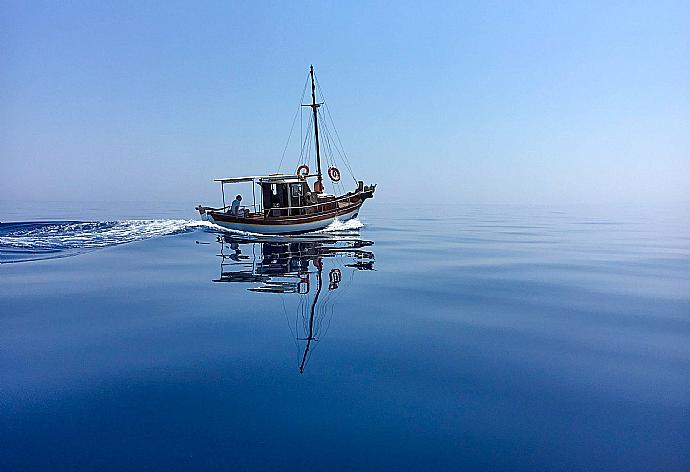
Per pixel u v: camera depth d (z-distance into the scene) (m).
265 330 10.39
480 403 6.65
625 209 136.38
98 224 41.75
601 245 32.22
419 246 30.30
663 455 5.30
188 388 7.08
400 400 6.72
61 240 31.31
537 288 15.95
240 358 8.47
